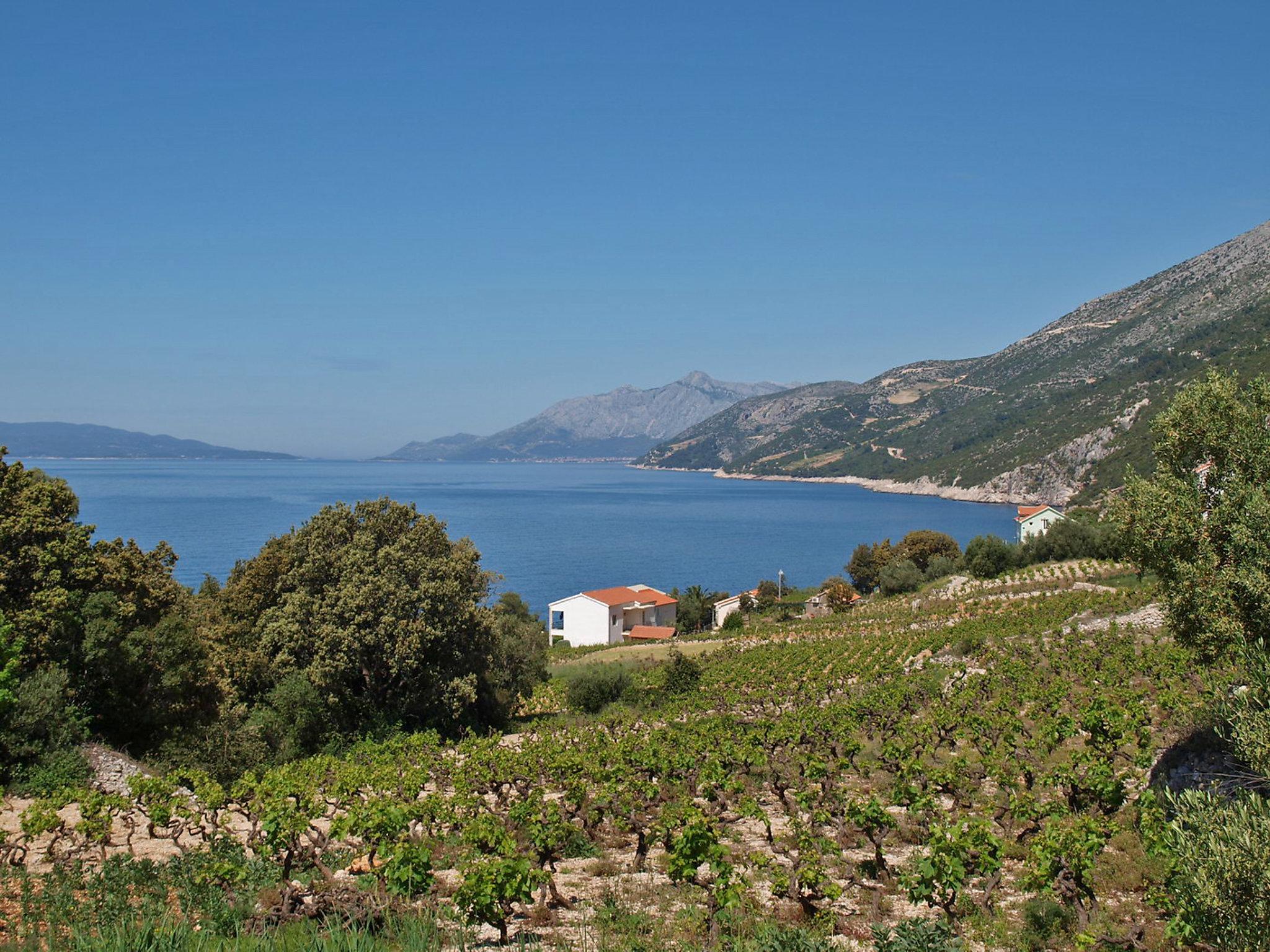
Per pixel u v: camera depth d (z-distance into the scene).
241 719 36.41
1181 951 12.80
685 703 45.12
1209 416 20.36
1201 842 11.40
